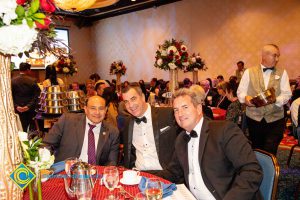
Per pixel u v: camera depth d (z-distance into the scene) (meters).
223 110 4.77
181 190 1.62
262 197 1.73
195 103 1.83
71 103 3.65
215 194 1.73
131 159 2.62
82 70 13.38
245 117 3.59
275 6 8.01
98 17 12.80
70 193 1.46
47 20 1.19
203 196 1.82
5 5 1.05
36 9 1.13
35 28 1.18
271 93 3.01
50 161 1.30
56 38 1.36
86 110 2.61
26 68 4.82
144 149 2.57
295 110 3.48
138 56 11.82
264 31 8.29
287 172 3.94
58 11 1.37
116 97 3.96
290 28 7.79
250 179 1.59
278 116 3.26
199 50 9.88
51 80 5.70
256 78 3.38
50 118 4.37
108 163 2.56
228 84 5.00
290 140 5.68
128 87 2.49
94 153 2.55
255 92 3.39
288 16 7.79
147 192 1.39
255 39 8.51
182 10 10.17
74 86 8.80
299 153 4.83
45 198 1.52
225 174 1.77
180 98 1.83
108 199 1.44
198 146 1.83
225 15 9.10
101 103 2.54
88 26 13.34
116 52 12.65
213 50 9.52
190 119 1.81
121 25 12.28
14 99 4.69
